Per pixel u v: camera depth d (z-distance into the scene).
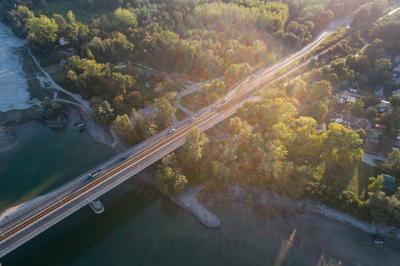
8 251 106.25
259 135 150.38
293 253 122.50
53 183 150.75
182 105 189.50
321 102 177.88
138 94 187.75
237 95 193.38
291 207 137.62
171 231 129.50
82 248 123.19
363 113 179.12
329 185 139.88
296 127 162.12
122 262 119.38
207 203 139.00
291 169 138.75
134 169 138.88
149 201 141.38
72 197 125.00
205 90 193.25
